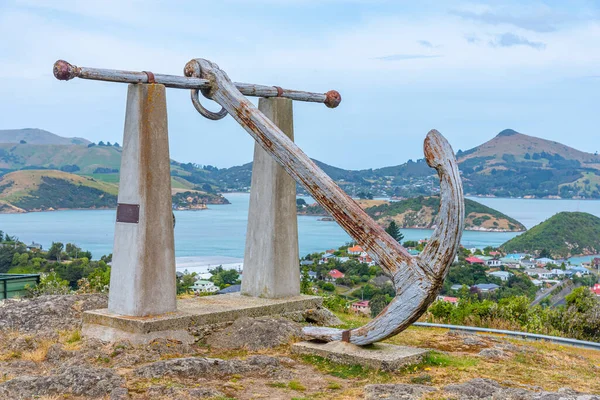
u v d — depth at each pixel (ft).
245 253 38.75
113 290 31.48
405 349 28.86
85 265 94.79
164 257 31.37
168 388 22.62
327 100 40.57
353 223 28.32
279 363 27.40
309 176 29.66
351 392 23.86
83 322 31.32
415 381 25.67
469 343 33.91
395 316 27.27
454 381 25.89
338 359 28.14
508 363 29.63
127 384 23.34
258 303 35.70
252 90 36.55
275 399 22.75
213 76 33.78
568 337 44.01
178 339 30.42
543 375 27.81
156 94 31.01
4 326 32.30
